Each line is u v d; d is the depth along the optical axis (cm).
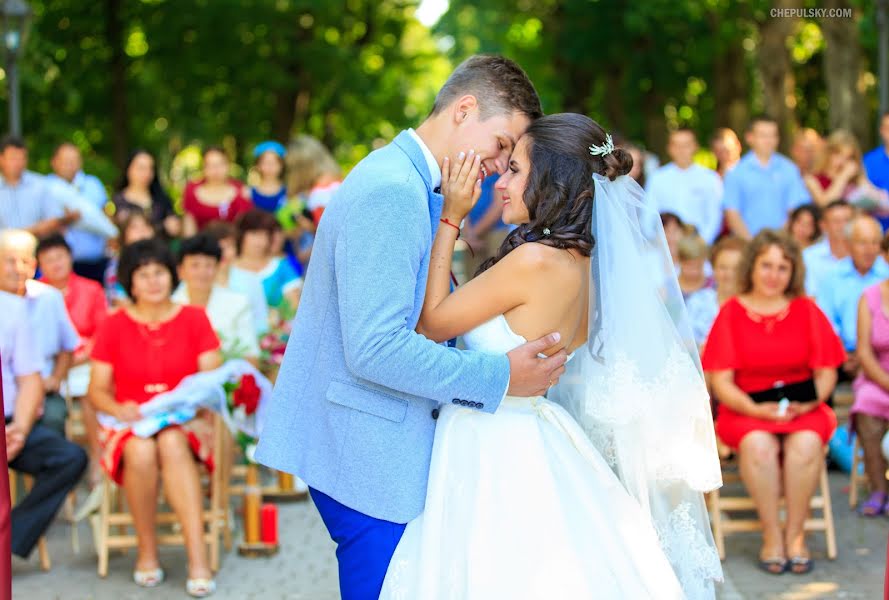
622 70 2042
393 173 308
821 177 1011
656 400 340
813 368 553
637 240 343
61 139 1944
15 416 540
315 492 327
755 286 560
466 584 310
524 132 328
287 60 2056
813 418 546
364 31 2244
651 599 318
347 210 304
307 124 2294
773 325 554
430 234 311
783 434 549
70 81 1973
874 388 621
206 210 950
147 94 2070
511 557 311
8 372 541
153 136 2184
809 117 2389
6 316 541
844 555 559
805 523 552
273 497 688
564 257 321
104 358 546
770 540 539
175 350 554
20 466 543
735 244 661
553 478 322
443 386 302
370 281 298
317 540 602
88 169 1912
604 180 331
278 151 1017
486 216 935
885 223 895
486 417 325
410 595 310
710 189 926
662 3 1733
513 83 327
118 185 949
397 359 297
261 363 703
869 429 620
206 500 650
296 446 323
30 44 1783
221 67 2045
